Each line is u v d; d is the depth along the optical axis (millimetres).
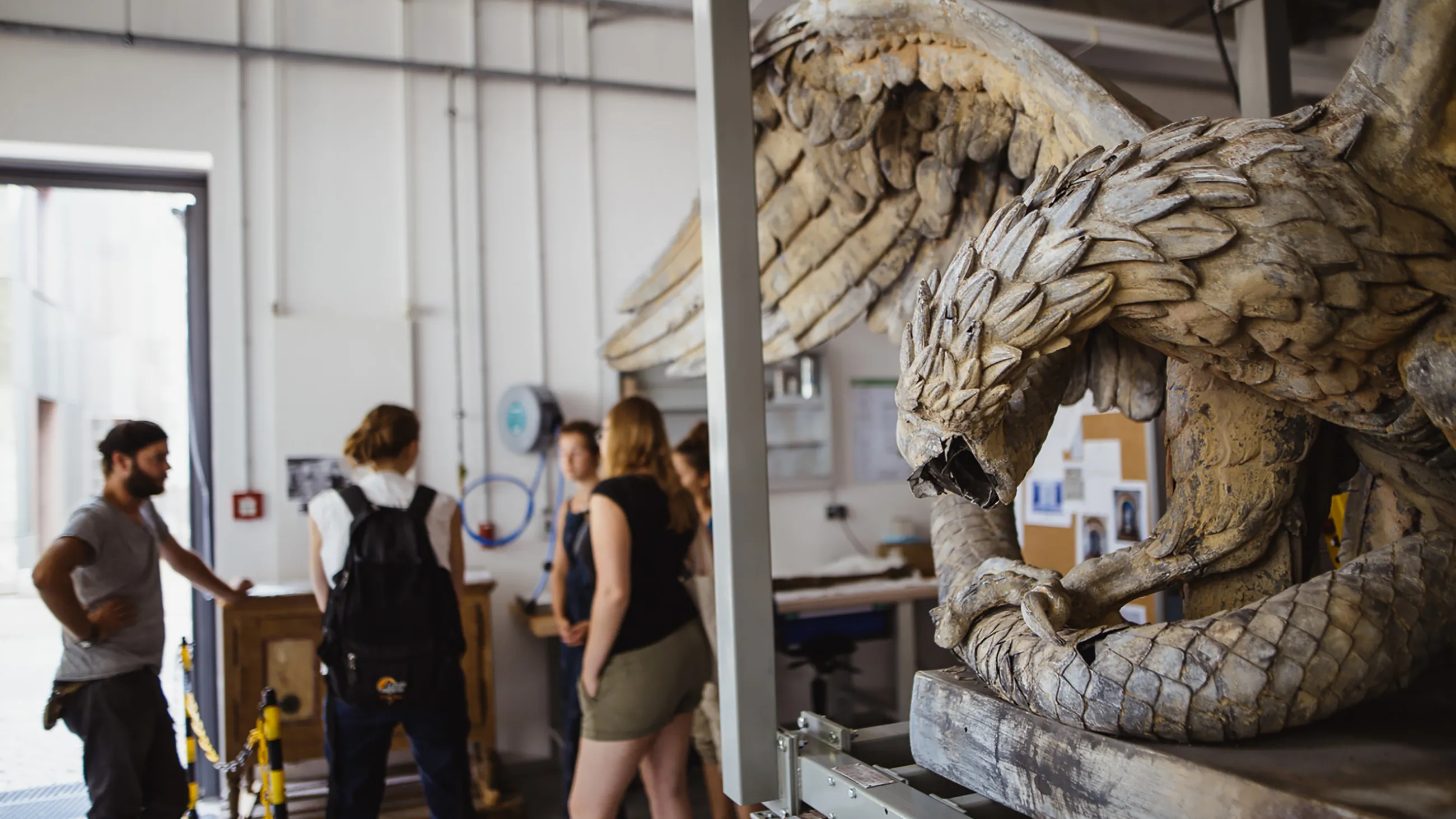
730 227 967
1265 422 786
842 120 1058
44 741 3959
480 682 3631
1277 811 562
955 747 819
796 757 976
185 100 3730
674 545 2270
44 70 3553
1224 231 616
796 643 4266
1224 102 4578
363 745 2432
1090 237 639
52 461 5797
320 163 3926
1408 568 670
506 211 4172
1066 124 864
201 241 3871
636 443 2309
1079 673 677
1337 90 679
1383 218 631
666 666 2184
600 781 2170
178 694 4168
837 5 975
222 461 3770
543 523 4148
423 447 4027
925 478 742
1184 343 672
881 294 1201
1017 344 655
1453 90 630
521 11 4227
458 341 4082
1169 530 817
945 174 1075
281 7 3879
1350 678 629
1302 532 819
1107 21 3031
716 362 975
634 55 4383
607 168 4324
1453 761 605
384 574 2381
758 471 968
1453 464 744
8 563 5312
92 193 3828
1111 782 658
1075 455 3604
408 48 4055
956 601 816
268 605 3367
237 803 3053
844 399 4844
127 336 6574
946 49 950
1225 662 631
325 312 3916
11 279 5262
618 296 4309
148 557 2643
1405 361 661
